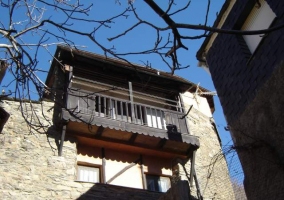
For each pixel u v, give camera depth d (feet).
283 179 16.03
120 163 35.58
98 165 34.37
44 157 31.30
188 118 45.21
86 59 37.91
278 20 18.92
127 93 40.27
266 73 18.76
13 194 27.84
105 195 31.17
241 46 21.65
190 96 49.78
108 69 39.50
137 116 37.88
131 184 34.60
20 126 32.09
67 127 33.65
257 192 17.49
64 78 37.11
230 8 23.32
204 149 42.91
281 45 17.98
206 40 25.04
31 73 12.40
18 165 29.68
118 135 35.42
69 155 32.65
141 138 36.22
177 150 38.42
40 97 13.43
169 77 41.60
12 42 11.97
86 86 37.99
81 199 30.07
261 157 17.62
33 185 29.12
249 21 22.09
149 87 41.83
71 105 33.91
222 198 38.14
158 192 33.60
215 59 24.09
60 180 30.48
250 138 18.72
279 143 16.79
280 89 17.28
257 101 18.78
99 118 34.17
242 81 20.65
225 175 40.57
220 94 22.61
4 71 12.91
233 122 20.52
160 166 37.63
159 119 38.78
